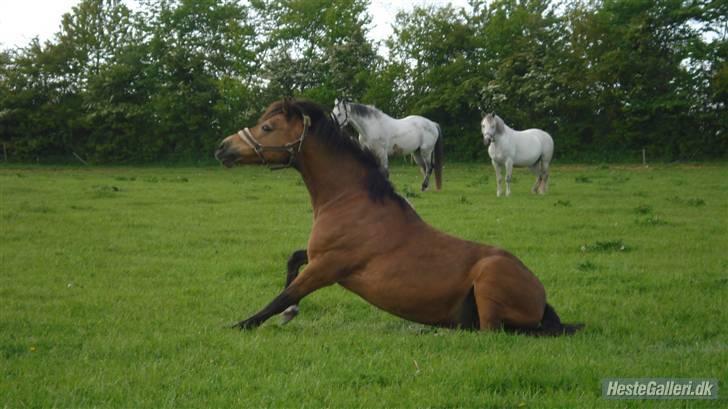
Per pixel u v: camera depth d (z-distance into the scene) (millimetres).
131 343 5770
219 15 51500
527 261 10258
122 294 8070
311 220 14898
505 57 49406
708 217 15438
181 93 45344
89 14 49688
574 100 43188
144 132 46438
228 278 9203
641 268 9797
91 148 46250
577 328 6336
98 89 46500
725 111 40719
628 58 42250
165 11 50812
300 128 6402
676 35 43406
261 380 4848
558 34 47969
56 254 10797
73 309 7305
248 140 6398
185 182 26641
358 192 6352
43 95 46625
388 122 21281
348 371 4977
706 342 6215
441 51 49812
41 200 18781
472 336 5797
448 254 6098
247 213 16078
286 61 48938
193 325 6555
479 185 25188
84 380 4793
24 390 4594
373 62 48812
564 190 22812
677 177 28984
